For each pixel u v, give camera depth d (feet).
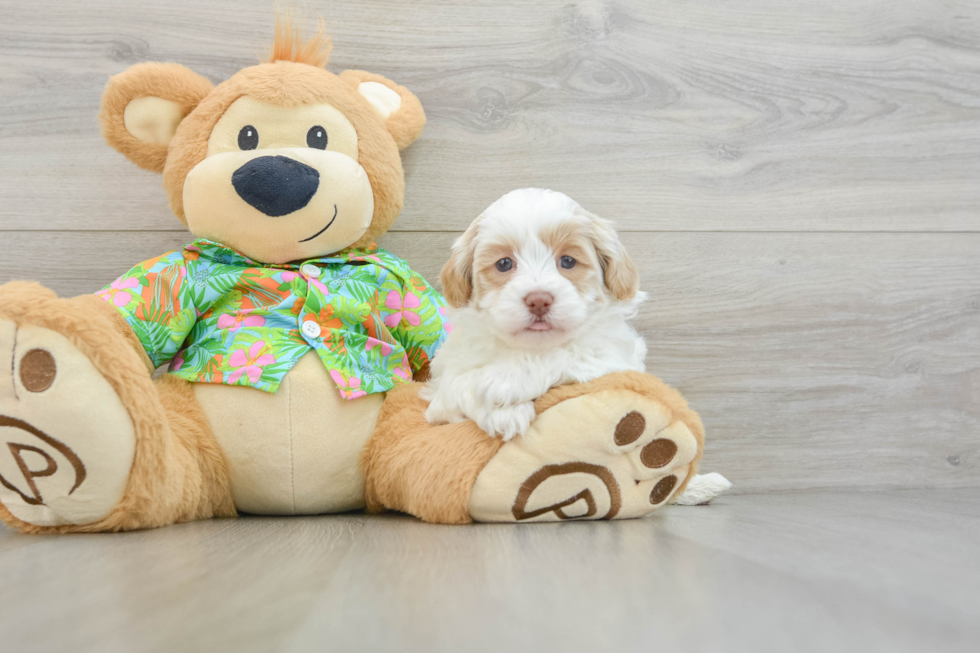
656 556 3.17
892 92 7.34
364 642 1.89
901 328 7.26
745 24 7.16
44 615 2.15
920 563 2.99
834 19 7.27
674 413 4.42
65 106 6.47
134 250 6.57
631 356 5.13
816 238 7.21
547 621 2.10
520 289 4.58
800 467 7.07
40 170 6.46
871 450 7.16
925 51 7.38
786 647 1.87
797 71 7.23
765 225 7.14
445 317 5.94
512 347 4.84
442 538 3.79
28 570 2.95
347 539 3.78
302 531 4.17
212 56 6.59
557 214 4.87
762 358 7.09
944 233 7.36
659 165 7.04
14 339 3.99
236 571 2.86
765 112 7.18
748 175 7.14
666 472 4.53
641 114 7.02
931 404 7.25
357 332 5.67
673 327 7.02
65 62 6.46
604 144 6.97
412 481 4.69
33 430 4.01
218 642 1.88
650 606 2.27
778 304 7.13
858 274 7.23
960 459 7.26
